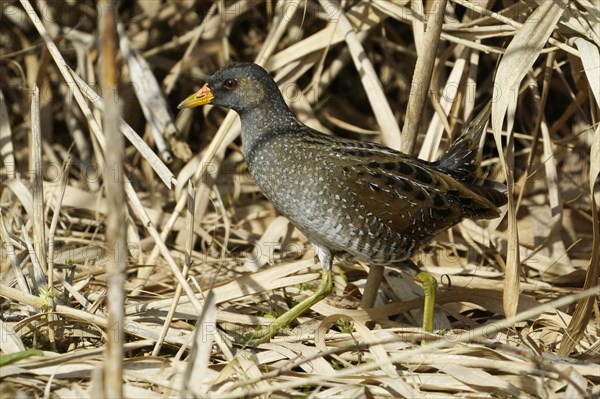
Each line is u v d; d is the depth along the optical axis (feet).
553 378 23.29
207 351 20.92
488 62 39.37
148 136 39.11
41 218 28.27
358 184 27.53
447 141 33.50
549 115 39.73
